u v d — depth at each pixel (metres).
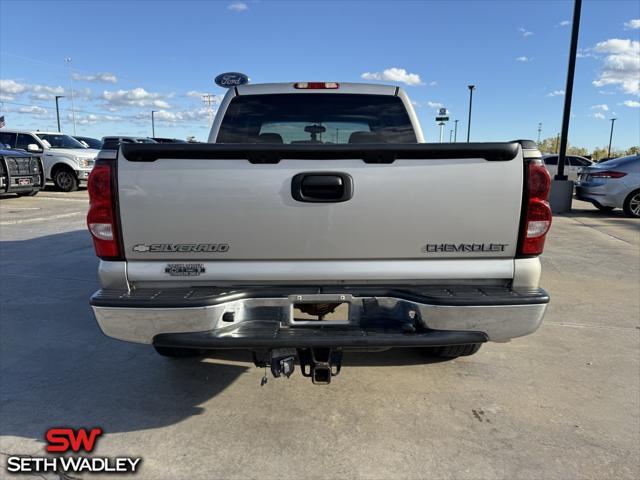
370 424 2.81
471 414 2.92
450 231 2.48
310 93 4.11
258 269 2.51
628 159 11.47
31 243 7.90
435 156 2.43
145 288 2.52
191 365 3.57
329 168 2.42
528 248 2.50
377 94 4.14
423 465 2.44
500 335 2.45
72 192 16.08
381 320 2.52
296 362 2.73
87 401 3.06
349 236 2.48
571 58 12.32
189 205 2.43
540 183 2.44
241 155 2.40
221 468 2.42
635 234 9.07
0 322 4.38
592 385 3.29
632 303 5.02
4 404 3.01
